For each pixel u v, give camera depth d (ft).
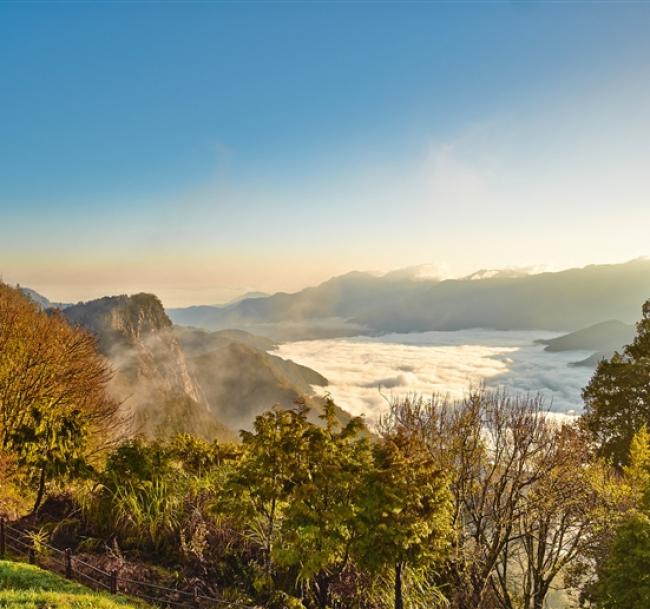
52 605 29.55
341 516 33.88
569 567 60.70
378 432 53.62
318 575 40.68
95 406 90.79
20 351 78.38
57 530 44.27
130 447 48.73
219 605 36.83
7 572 33.86
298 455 37.09
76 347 92.89
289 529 35.45
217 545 43.88
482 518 54.70
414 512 34.50
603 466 62.85
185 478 50.21
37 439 48.49
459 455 53.01
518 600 60.44
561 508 56.39
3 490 48.37
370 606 40.93
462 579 50.31
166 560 42.24
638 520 43.27
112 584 36.01
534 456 54.54
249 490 38.01
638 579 41.57
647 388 104.68
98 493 47.60
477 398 55.06
